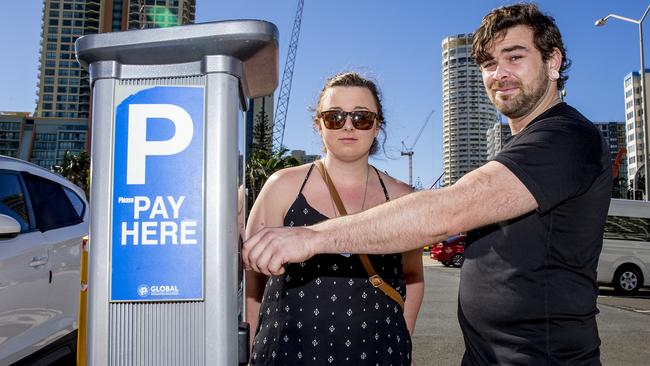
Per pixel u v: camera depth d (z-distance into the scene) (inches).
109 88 53.6
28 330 135.8
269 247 52.5
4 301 126.9
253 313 91.2
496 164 56.7
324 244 52.7
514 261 63.1
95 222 52.1
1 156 149.7
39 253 143.2
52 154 5698.8
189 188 53.0
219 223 52.9
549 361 61.8
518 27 72.1
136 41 53.2
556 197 55.9
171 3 5693.9
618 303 432.8
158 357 51.9
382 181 93.5
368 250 52.6
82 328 55.7
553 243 61.9
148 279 52.0
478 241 67.7
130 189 52.5
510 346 63.8
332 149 88.1
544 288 62.0
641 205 517.3
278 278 81.3
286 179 88.2
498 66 73.3
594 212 61.4
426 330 286.5
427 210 52.1
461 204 52.6
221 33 53.4
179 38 53.4
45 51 5964.6
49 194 163.0
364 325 77.5
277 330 78.3
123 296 51.7
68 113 5925.2
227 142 53.9
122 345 51.6
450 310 362.3
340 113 87.0
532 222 62.2
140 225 52.3
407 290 97.0
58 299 149.6
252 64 57.3
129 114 53.2
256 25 53.7
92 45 53.1
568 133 59.6
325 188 87.0
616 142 5477.4
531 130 61.8
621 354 237.6
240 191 59.0
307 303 78.0
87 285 52.6
